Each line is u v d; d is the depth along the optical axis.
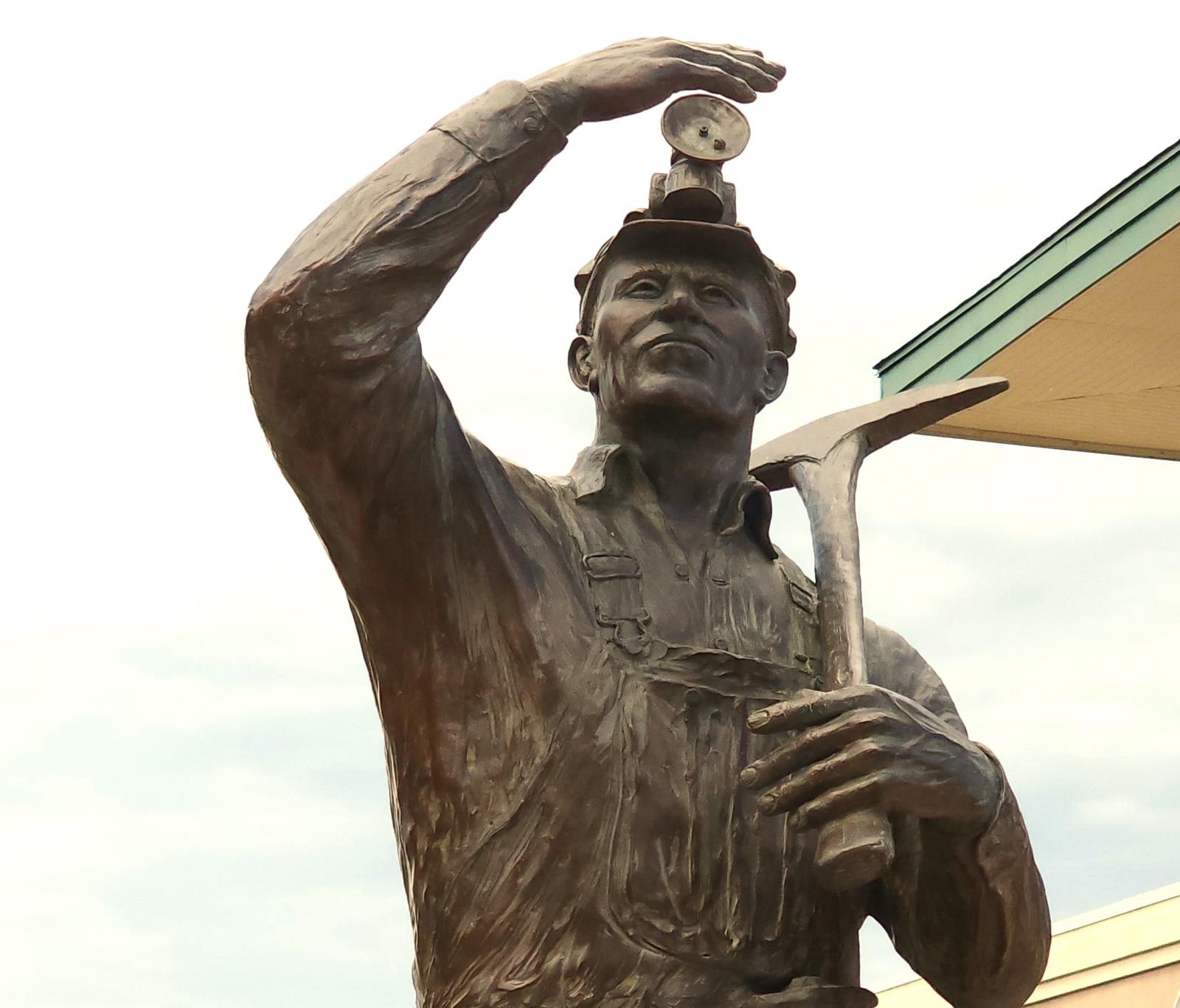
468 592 4.33
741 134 4.73
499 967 4.16
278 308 4.05
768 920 4.29
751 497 4.73
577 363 4.86
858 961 4.49
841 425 4.96
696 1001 4.17
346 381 4.09
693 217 4.75
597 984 4.14
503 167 4.28
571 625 4.37
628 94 4.45
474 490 4.35
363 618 4.39
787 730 4.08
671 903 4.20
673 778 4.29
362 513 4.24
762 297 4.77
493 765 4.26
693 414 4.59
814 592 4.71
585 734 4.26
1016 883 4.41
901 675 4.87
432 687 4.31
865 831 3.98
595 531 4.55
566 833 4.20
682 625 4.47
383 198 4.17
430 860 4.27
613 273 4.73
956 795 4.15
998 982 4.55
